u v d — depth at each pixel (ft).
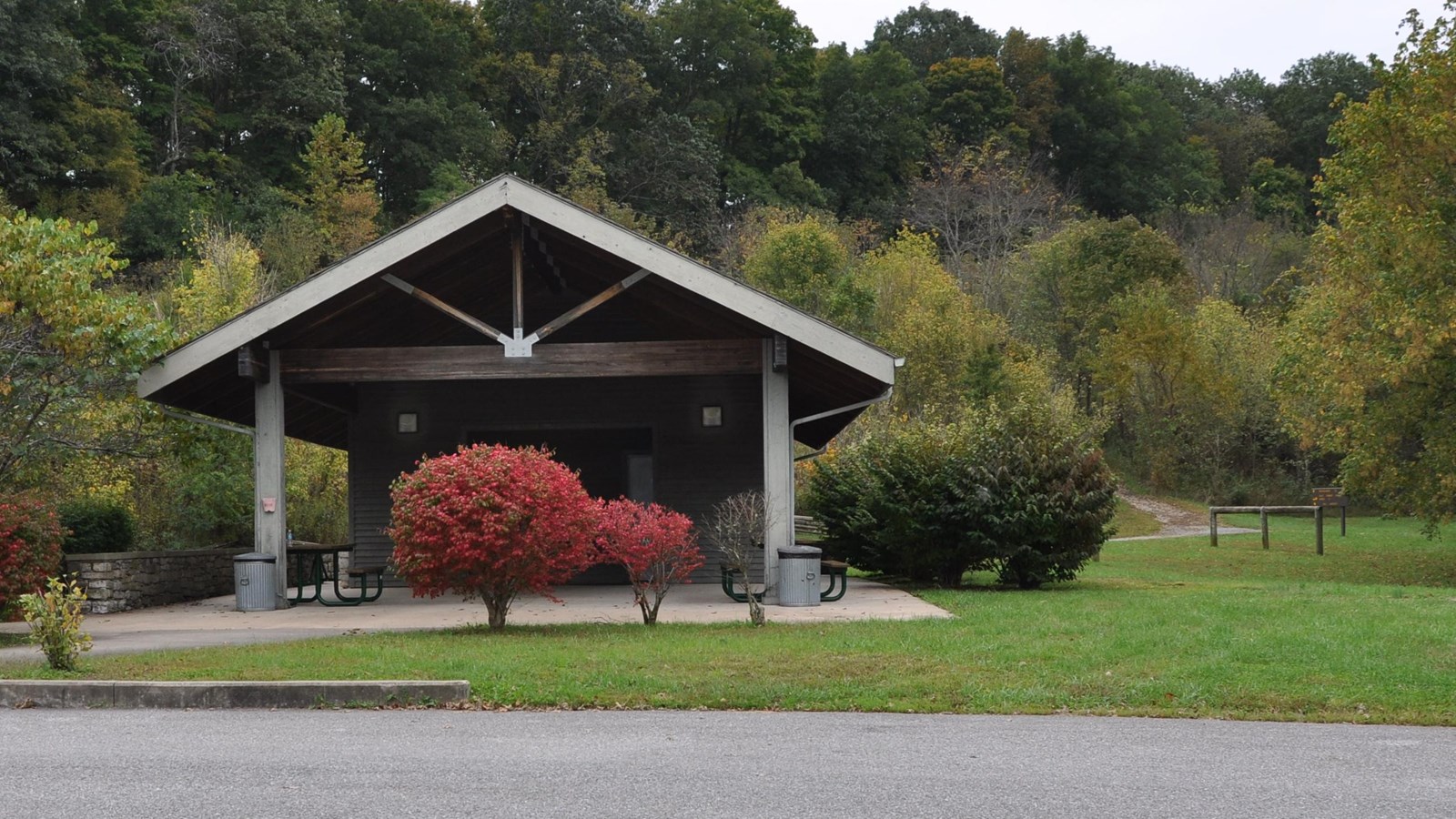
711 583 58.54
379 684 27.17
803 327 45.65
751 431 59.36
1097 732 23.99
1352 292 79.66
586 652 32.04
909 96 239.91
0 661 33.06
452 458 37.83
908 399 123.85
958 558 54.90
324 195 170.40
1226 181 254.27
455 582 37.37
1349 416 84.43
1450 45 76.69
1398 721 25.00
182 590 56.75
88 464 61.00
